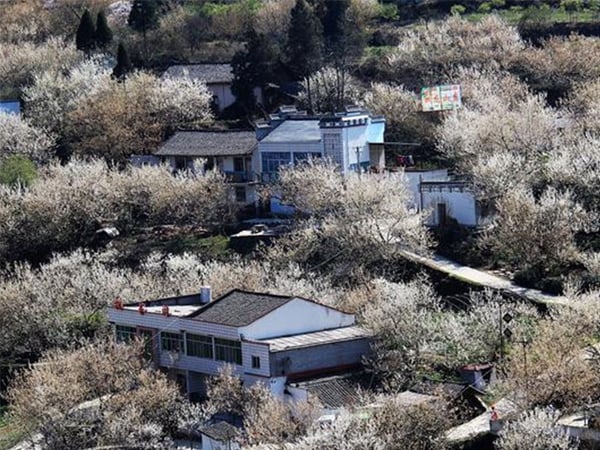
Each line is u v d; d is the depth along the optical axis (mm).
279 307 152500
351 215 183500
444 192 192125
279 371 146500
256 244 195125
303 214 195625
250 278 173125
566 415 127250
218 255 194375
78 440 136750
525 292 165125
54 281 177375
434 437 124812
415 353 146000
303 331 154000
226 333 151250
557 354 132500
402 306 150750
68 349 159375
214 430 134750
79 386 141250
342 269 177000
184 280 179750
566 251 170125
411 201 195625
